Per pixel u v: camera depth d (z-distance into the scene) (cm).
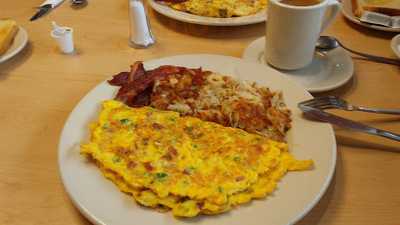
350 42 53
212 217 28
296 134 36
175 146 33
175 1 58
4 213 31
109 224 28
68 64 49
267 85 41
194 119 37
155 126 36
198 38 54
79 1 63
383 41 53
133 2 51
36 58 50
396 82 45
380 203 32
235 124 37
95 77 47
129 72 43
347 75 44
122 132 35
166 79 41
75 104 43
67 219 31
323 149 33
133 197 30
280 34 43
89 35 55
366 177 34
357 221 30
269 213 28
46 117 41
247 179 30
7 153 37
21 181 34
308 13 41
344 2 60
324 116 37
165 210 29
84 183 31
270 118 37
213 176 30
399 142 37
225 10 55
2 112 41
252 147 33
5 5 63
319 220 30
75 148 34
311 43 44
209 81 41
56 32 51
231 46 53
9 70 48
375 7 56
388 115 40
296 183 31
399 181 33
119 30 56
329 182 31
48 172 35
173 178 30
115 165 31
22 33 52
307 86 43
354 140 37
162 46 53
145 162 32
